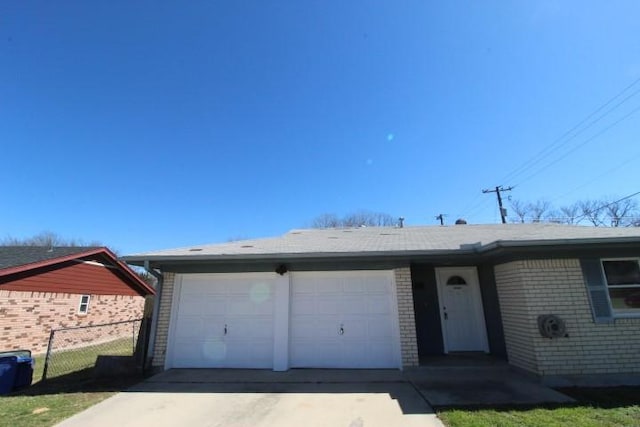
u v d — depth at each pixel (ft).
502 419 14.76
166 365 25.81
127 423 15.49
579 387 20.45
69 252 48.55
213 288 27.63
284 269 26.86
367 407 17.03
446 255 25.30
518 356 23.56
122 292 59.52
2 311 37.78
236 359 26.27
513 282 24.17
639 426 13.76
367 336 26.20
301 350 26.17
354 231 43.09
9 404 18.67
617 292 22.63
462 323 31.35
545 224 42.88
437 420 15.06
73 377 26.68
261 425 14.99
